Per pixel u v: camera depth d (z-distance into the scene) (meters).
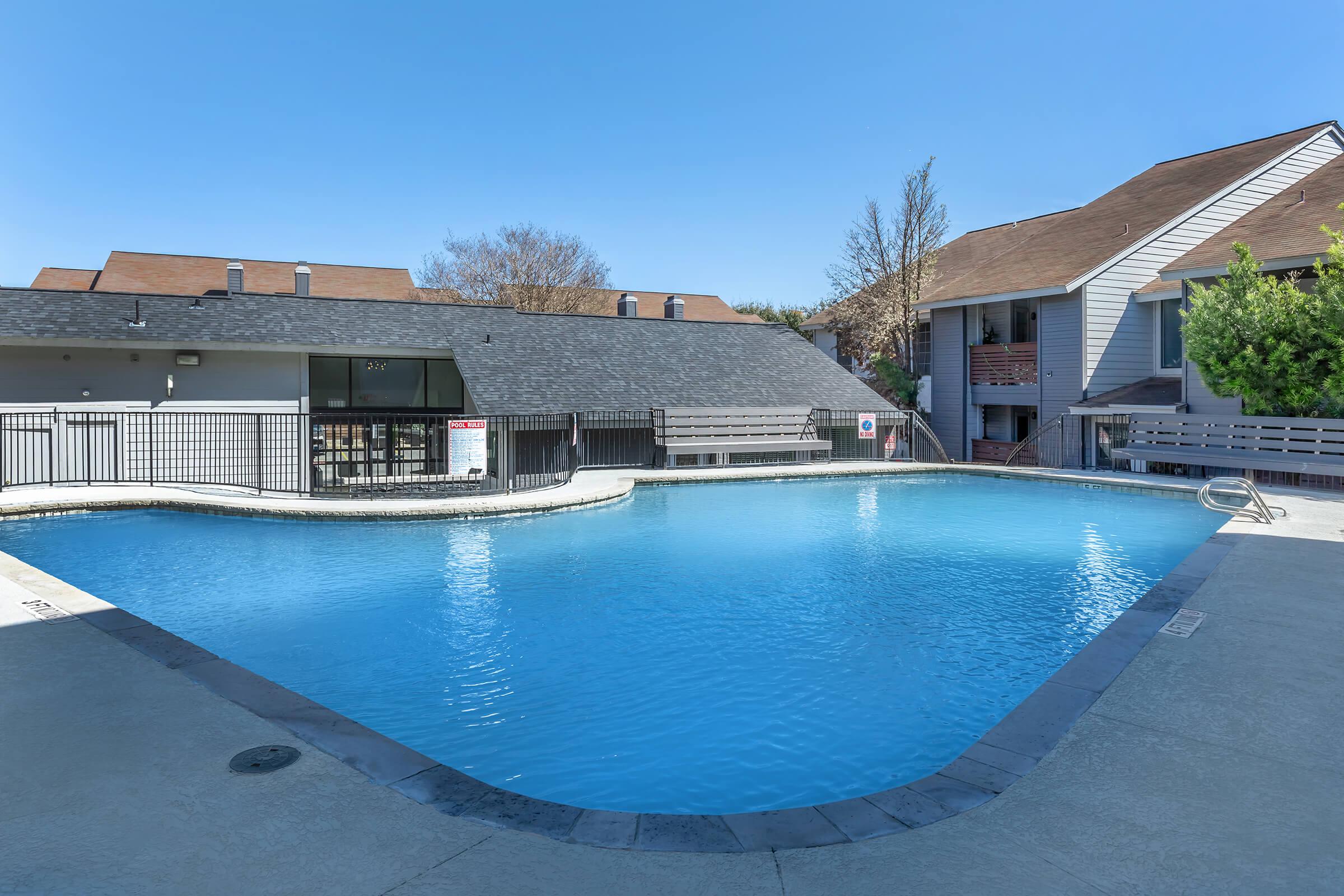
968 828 2.93
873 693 5.24
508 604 7.43
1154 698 4.27
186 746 3.61
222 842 2.77
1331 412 13.66
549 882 2.54
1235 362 13.98
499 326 20.80
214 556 9.58
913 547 10.20
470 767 4.16
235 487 14.61
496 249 41.00
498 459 17.02
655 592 7.88
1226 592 6.56
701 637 6.44
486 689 5.32
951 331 22.97
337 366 18.17
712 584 8.19
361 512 11.62
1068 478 16.16
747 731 4.64
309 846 2.75
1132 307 19.58
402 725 4.71
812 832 2.91
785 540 10.66
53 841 2.76
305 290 23.83
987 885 2.54
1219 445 14.59
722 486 16.39
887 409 21.45
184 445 16.34
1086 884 2.53
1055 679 4.57
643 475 16.45
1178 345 19.17
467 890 2.49
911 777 4.06
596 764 4.20
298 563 9.17
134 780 3.25
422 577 8.52
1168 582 6.90
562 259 41.97
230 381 16.80
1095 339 19.14
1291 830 2.88
